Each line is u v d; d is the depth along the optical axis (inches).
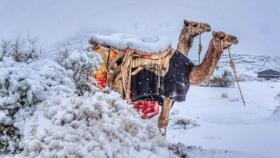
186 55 420.8
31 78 287.6
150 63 390.9
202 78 405.4
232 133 535.5
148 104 406.0
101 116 261.4
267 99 978.7
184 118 624.4
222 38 403.9
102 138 238.4
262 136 518.9
